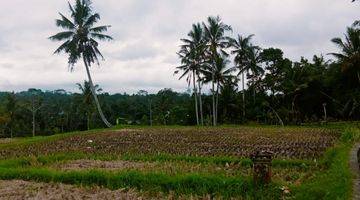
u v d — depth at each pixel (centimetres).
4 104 8725
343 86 6462
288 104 7081
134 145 3159
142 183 1625
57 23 5384
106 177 1698
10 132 8538
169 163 2192
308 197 1295
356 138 3048
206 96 7969
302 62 6950
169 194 1498
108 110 9388
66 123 9181
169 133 4303
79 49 5422
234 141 3356
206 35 6438
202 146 3005
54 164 2264
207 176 1591
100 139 3697
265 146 2928
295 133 4238
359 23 3812
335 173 1519
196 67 6512
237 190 1470
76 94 9262
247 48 7338
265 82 7381
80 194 1536
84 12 5419
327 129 4972
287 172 1858
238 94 7819
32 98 9069
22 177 1867
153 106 10012
